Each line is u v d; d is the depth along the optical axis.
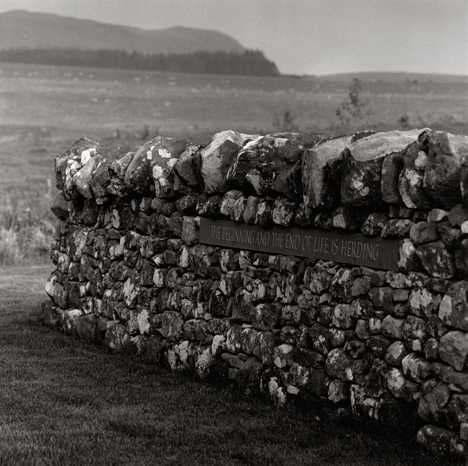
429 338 5.04
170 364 7.57
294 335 6.24
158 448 5.36
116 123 73.75
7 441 5.42
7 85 115.50
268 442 5.49
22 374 7.36
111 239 8.67
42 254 16.91
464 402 4.75
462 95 112.12
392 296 5.34
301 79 183.88
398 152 5.30
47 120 75.69
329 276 5.89
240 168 6.62
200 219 7.28
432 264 5.00
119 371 7.48
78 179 8.91
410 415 5.21
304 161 5.89
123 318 8.35
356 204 5.51
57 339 8.94
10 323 9.94
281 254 6.39
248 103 98.38
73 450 5.29
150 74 185.12
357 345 5.62
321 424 5.79
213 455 5.25
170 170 7.63
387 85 135.00
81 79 145.50
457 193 4.88
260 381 6.49
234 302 6.90
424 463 4.85
